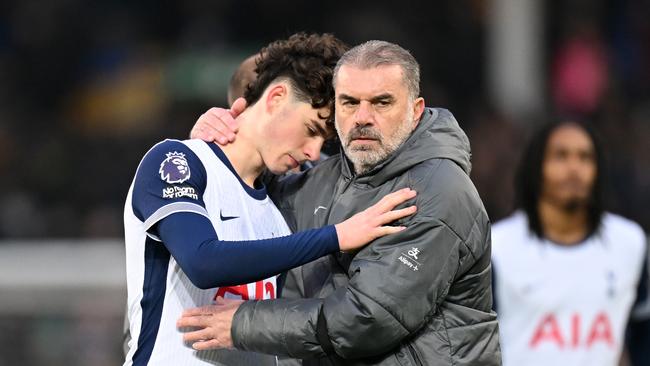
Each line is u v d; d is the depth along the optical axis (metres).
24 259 25.69
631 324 18.94
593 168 18.64
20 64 46.59
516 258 18.62
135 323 13.16
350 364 13.23
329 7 46.19
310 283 13.70
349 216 13.40
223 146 13.56
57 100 46.16
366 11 45.97
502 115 38.81
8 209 39.28
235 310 12.92
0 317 23.80
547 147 18.66
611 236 18.69
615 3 45.06
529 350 18.53
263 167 13.77
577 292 18.47
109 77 45.97
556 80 43.62
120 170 41.56
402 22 45.72
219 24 46.12
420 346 13.08
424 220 12.77
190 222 12.66
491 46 44.78
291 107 13.40
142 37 47.09
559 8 45.19
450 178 12.94
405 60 12.92
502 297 18.69
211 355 13.23
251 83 13.75
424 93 42.44
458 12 45.88
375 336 12.66
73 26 47.31
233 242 12.60
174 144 13.21
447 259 12.79
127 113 44.81
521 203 18.83
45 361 23.80
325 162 14.19
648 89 43.56
